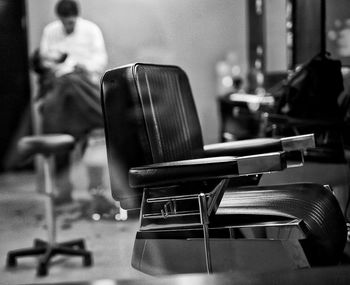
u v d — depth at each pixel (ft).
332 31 10.64
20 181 21.40
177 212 5.90
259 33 17.12
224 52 18.84
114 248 12.34
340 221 6.87
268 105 13.39
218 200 5.81
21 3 23.82
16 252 11.58
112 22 18.49
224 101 17.80
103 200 15.51
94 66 16.08
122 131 6.54
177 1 17.70
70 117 15.66
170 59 18.54
